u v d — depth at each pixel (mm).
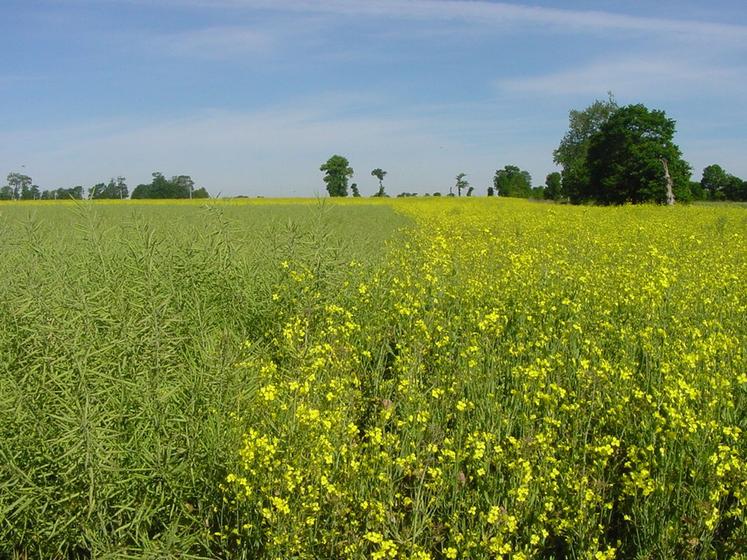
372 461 4320
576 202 64312
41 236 7621
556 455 4910
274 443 3971
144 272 6043
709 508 3898
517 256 10570
